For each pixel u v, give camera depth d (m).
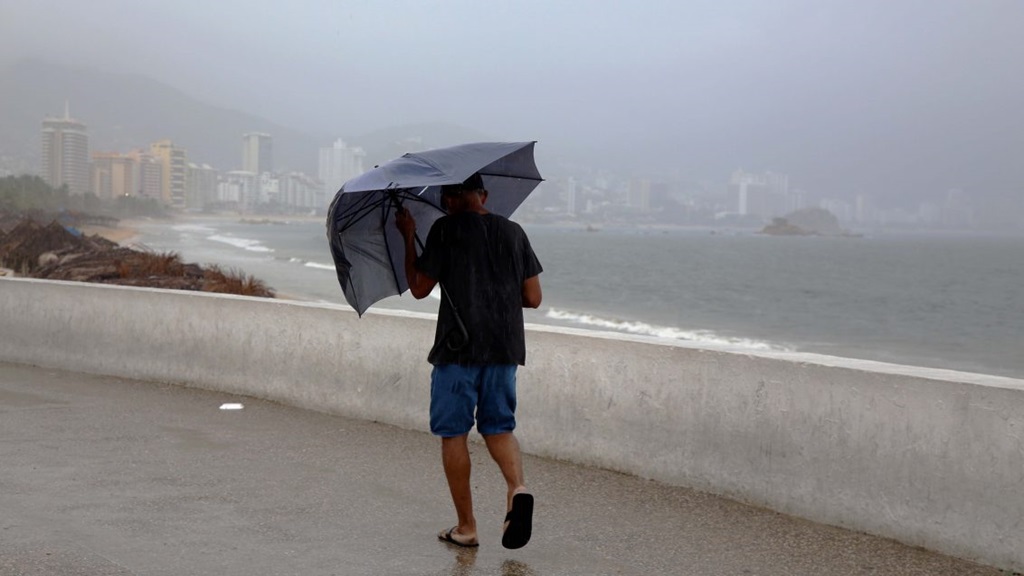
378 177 4.41
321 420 7.66
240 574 4.25
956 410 4.57
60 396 8.54
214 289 20.12
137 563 4.35
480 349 4.52
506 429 4.64
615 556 4.61
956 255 152.62
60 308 10.09
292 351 8.25
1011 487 4.35
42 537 4.69
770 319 38.91
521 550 4.69
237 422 7.54
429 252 4.62
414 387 7.35
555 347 6.51
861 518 4.95
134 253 26.73
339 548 4.65
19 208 163.50
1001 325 38.25
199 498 5.44
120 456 6.38
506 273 4.62
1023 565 4.30
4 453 6.41
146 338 9.40
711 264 99.81
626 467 6.10
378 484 5.82
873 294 57.88
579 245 172.62
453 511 5.33
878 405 4.88
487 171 4.91
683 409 5.81
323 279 44.91
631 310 41.19
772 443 5.35
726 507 5.41
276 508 5.29
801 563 4.51
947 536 4.59
